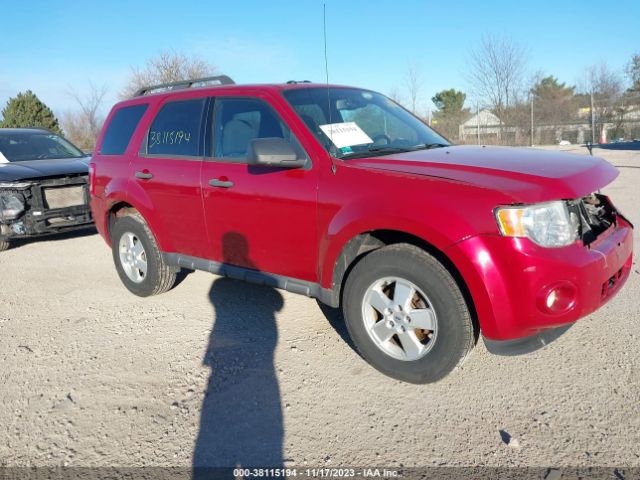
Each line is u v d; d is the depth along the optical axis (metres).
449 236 2.85
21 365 3.82
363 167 3.32
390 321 3.26
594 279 2.86
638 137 28.64
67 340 4.23
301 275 3.70
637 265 5.21
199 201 4.23
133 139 4.98
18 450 2.84
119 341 4.16
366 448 2.71
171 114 4.67
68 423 3.06
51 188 7.52
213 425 2.98
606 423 2.78
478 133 24.28
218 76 4.78
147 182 4.70
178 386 3.42
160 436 2.90
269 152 3.38
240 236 4.00
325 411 3.05
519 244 2.74
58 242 8.15
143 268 5.06
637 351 3.49
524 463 2.53
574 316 2.85
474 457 2.60
